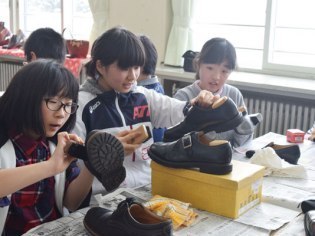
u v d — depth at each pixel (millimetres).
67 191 1229
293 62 3059
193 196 1092
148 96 1559
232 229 976
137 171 1463
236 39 3266
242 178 1034
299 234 962
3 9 5113
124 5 3588
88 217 966
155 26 3412
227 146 1056
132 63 1376
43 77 1011
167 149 1116
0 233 1091
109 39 1379
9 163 1072
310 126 2770
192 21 3264
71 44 3580
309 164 1498
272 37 3090
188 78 2996
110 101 1453
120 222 903
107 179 1009
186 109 1416
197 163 1068
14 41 4477
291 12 3000
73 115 1126
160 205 1017
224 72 1857
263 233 961
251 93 2971
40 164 980
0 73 4605
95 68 1445
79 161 1234
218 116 1172
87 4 4215
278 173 1343
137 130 1149
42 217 1182
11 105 1032
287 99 2875
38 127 1025
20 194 1141
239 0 3197
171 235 888
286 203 1126
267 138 1870
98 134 971
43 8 4652
